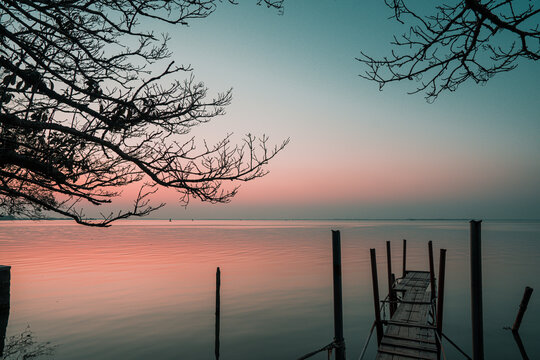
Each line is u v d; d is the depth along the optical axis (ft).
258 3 12.78
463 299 70.18
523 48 11.11
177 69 13.30
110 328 51.13
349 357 41.75
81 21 12.78
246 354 42.16
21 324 52.65
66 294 72.64
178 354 41.86
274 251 165.37
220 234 336.29
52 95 11.90
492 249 174.19
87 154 12.10
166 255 146.51
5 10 10.98
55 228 469.57
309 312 60.70
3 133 11.21
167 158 13.26
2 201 14.01
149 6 12.42
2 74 11.30
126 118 12.85
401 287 51.55
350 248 176.14
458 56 12.17
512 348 44.55
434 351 29.35
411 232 350.23
